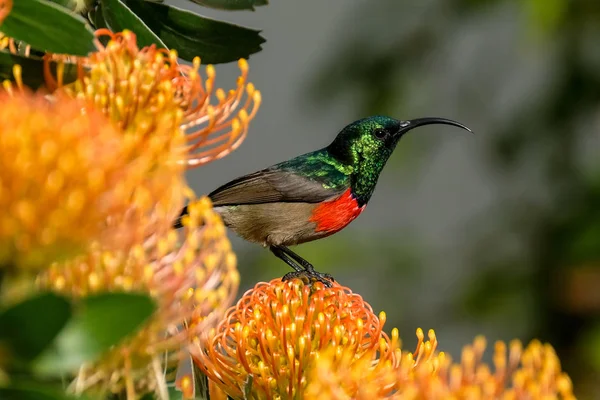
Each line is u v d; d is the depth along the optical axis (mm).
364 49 15219
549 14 14102
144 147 3939
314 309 5000
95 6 5016
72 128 3164
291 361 4812
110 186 3254
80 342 3033
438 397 3467
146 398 3764
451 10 15305
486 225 15477
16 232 3121
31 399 2914
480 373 3568
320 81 15344
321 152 9773
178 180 3719
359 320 4832
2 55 4332
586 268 14242
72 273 3596
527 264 14797
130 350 3689
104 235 3484
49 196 3121
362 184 9672
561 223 14586
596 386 13977
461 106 15547
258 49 5383
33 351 2957
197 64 4668
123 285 3584
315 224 9547
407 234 15531
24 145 3098
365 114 15203
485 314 14820
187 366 5078
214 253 3742
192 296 3852
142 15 5281
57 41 3877
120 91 4461
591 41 14633
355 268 14828
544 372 3549
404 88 15219
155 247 3719
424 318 15102
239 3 5402
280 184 9398
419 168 15281
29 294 3031
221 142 5277
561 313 14391
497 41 15648
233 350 4953
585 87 14820
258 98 4656
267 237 9477
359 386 3742
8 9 3773
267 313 4996
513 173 15500
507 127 15375
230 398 5148
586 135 15320
